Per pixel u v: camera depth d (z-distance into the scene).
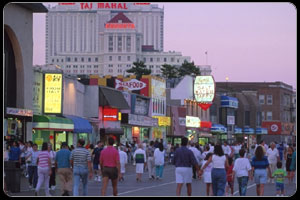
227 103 123.81
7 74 48.81
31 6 50.50
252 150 57.94
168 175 48.94
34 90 54.66
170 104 104.69
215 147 24.81
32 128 52.75
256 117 141.88
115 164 25.05
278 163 28.16
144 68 168.00
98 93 68.75
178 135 98.19
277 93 159.12
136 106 82.31
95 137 66.56
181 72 173.50
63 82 59.47
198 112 111.19
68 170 27.06
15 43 49.75
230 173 28.61
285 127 160.12
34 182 32.31
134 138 81.44
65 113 60.94
